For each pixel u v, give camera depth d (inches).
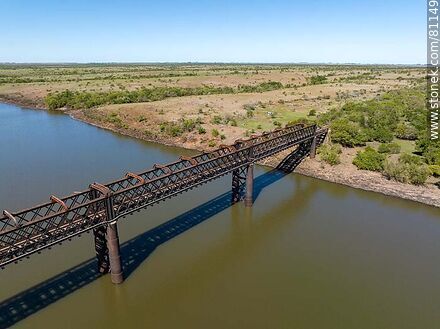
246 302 965.8
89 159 2176.4
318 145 2154.3
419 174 1705.2
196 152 2384.4
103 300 959.6
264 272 1093.8
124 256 1146.7
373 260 1159.6
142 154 2306.8
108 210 930.1
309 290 1014.4
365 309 944.3
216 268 1107.9
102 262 1024.2
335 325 889.5
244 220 1422.2
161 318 904.9
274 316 914.7
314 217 1457.9
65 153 2293.3
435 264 1140.5
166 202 1557.6
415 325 893.2
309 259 1164.5
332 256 1181.7
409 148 2178.9
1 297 948.0
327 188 1753.2
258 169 2009.1
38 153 2279.8
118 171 1959.9
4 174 1883.6
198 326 880.3
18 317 885.2
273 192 1704.0
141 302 957.2
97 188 946.1
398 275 1084.5
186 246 1221.7
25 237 813.9
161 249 1197.7
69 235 872.3
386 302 970.7
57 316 897.5
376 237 1302.9
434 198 1587.1
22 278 1023.6
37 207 869.2
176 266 1110.4
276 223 1401.3
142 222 1371.8
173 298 974.4
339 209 1533.0
